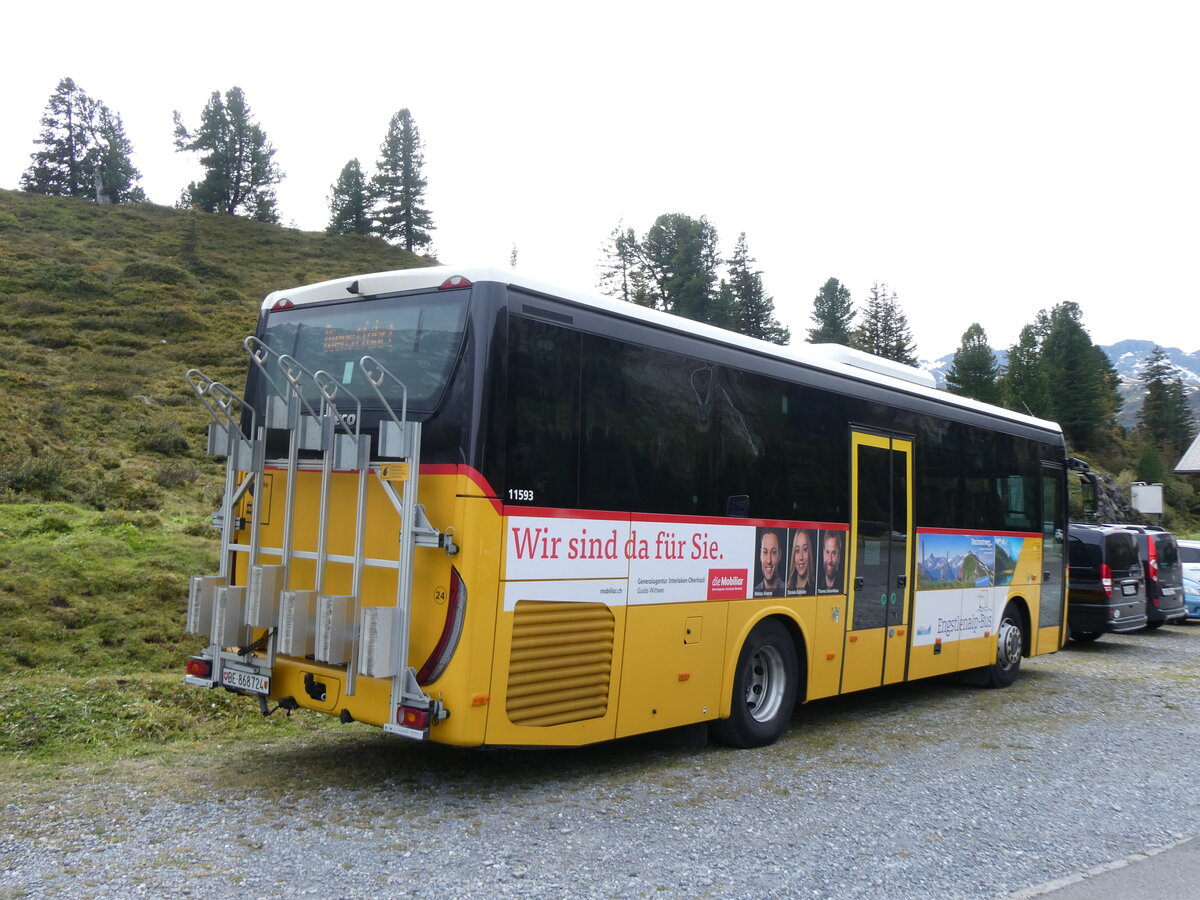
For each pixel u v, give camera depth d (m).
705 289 70.31
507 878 4.37
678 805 5.73
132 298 51.19
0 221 64.81
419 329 5.67
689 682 6.66
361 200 93.38
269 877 4.23
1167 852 5.20
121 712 7.11
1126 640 16.22
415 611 5.38
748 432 7.24
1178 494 67.19
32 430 27.02
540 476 5.59
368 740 7.07
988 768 6.98
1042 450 11.80
